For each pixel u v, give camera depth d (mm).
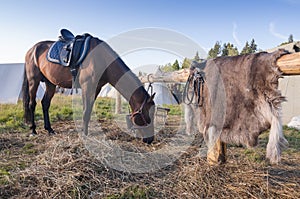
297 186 1869
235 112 1844
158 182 1971
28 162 2342
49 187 1801
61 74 3014
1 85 9469
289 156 2672
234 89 1855
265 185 1872
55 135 3451
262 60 1704
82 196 1724
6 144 3021
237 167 2229
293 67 1494
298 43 1726
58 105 6328
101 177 1981
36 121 4617
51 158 2270
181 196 1763
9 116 4867
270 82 1620
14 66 10016
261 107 1686
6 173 2043
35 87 3502
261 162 2396
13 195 1722
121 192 1784
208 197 1754
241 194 1770
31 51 3529
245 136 1785
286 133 3852
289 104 5137
